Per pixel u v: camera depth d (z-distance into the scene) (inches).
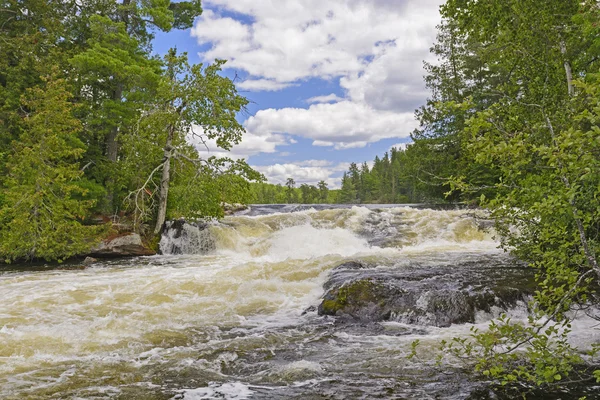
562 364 142.2
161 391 190.4
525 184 157.3
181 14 1029.2
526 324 276.5
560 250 149.9
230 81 709.9
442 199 1198.9
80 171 658.8
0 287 421.1
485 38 367.6
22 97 703.7
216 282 411.5
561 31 339.3
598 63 357.1
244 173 718.5
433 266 433.4
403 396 178.2
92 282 440.1
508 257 490.3
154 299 364.2
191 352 243.3
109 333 277.4
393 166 3725.4
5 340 260.7
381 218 782.5
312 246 673.6
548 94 294.5
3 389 193.0
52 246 612.1
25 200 590.6
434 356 225.9
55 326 290.7
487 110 144.3
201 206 690.8
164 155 743.1
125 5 879.1
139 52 900.6
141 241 697.6
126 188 860.6
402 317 298.5
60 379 205.3
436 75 1168.2
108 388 194.1
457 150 1116.5
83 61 733.9
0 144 740.0
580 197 147.4
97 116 778.2
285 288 390.6
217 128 705.6
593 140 118.5
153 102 784.9
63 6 901.2
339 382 195.8
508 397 173.6
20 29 850.8
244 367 219.8
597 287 287.4
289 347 249.9
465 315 292.2
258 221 776.3
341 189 4197.8
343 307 317.1
